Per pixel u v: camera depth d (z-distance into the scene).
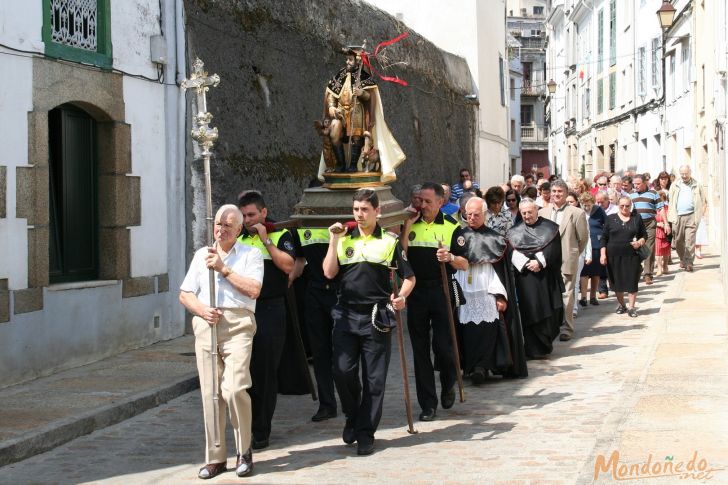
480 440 7.39
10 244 8.97
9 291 8.93
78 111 10.33
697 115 23.81
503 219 12.28
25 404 8.19
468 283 9.62
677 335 11.12
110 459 7.06
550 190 12.73
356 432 7.10
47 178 9.44
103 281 10.39
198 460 7.04
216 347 6.59
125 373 9.52
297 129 14.53
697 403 7.72
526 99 72.69
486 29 28.47
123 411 8.20
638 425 7.05
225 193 12.00
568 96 51.88
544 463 6.64
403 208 9.20
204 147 6.70
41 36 9.36
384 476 6.48
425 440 7.46
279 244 7.41
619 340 11.94
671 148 28.77
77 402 8.27
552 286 10.95
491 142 29.39
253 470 6.74
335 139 8.95
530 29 76.12
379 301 7.19
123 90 10.68
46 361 9.41
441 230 8.31
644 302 15.38
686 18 25.55
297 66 14.62
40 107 9.34
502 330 9.63
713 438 6.63
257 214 7.36
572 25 49.16
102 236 10.62
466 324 9.59
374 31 18.22
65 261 10.14
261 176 12.98
